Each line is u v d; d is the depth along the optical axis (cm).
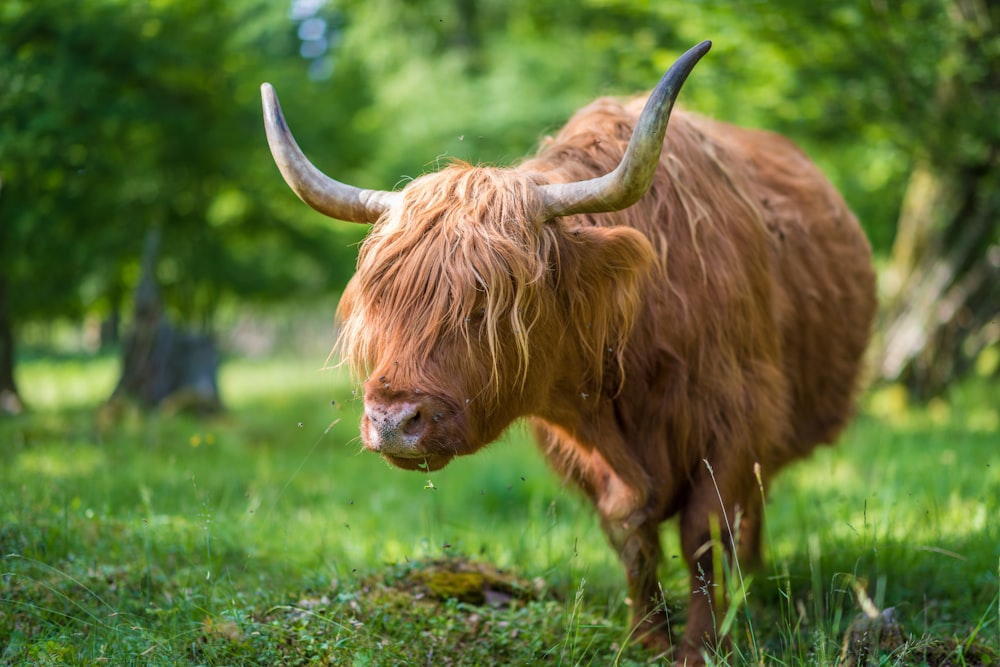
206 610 569
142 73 1475
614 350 555
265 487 955
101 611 562
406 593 613
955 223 1720
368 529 879
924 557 701
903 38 1380
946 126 1502
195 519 740
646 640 609
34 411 1744
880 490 929
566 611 601
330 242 2284
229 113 1712
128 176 1639
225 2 1634
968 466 1009
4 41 1336
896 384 1727
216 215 2200
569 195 504
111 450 1112
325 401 2186
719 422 580
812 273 728
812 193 779
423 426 470
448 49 3444
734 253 598
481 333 486
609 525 632
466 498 1116
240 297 2608
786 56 1467
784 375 671
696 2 1415
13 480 798
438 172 520
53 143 1380
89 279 2066
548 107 2727
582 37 2580
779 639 601
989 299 1719
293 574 682
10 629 539
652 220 576
